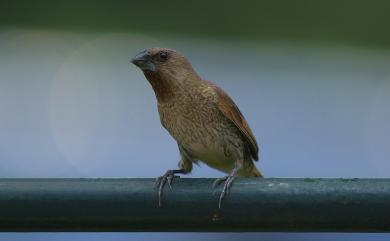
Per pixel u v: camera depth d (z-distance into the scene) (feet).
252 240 34.50
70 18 59.67
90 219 20.57
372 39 61.72
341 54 57.26
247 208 20.62
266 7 62.34
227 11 61.87
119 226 20.76
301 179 20.65
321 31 62.03
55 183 20.51
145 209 20.62
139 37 58.54
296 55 55.57
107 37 57.06
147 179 20.80
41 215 20.45
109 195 20.53
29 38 55.57
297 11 62.49
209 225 20.90
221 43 58.95
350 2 62.54
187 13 61.21
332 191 20.33
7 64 49.34
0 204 20.31
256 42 59.98
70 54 51.70
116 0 60.49
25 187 20.43
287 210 20.45
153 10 60.70
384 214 20.21
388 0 62.49
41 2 59.31
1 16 58.85
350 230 20.54
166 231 20.92
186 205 20.66
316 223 20.57
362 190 20.27
